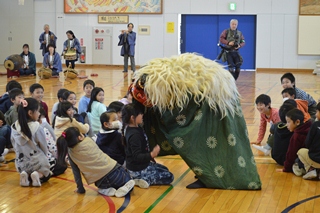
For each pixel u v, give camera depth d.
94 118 6.55
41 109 5.89
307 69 19.88
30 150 5.09
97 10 20.95
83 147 4.71
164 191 4.90
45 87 13.55
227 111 4.96
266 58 20.12
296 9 19.73
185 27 20.59
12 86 7.08
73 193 4.88
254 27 20.19
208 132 4.94
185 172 5.57
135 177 5.04
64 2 21.14
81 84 14.39
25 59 16.86
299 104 6.34
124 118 4.90
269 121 6.64
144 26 20.72
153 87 4.84
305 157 5.24
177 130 4.95
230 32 13.86
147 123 5.14
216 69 5.02
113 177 4.75
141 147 4.89
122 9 20.80
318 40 19.67
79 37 21.23
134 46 19.00
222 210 4.37
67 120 5.72
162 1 20.48
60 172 5.55
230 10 20.11
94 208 4.44
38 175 5.07
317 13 19.56
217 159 4.93
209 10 20.27
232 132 4.92
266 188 4.98
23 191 4.95
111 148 5.27
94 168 4.73
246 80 16.22
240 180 4.89
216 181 4.91
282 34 19.94
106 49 21.12
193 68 4.97
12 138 5.16
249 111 9.89
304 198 4.69
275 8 19.84
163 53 20.78
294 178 5.33
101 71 18.98
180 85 4.88
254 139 7.20
